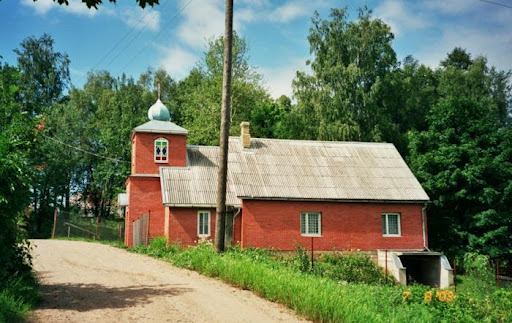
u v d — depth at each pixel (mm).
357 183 30781
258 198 28266
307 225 29203
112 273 15789
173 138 33469
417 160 34844
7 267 10547
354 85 44969
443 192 33594
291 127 46594
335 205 29484
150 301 11086
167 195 29125
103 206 59094
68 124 51844
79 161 52938
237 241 29547
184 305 10789
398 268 24984
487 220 31172
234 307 10820
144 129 33125
